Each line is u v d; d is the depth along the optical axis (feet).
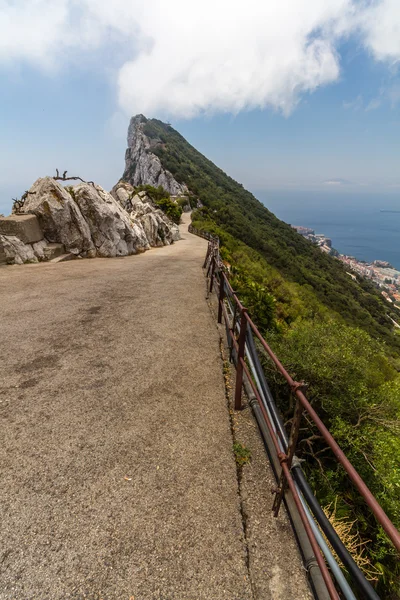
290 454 6.24
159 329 16.53
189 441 8.73
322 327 19.24
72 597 5.05
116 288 24.21
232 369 13.05
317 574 5.50
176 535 6.18
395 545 3.07
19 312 17.85
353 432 12.53
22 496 6.72
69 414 9.44
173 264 38.50
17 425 8.85
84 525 6.21
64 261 35.24
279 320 39.32
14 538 5.88
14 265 30.07
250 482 7.62
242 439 9.05
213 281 25.96
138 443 8.48
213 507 6.84
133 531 6.18
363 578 4.11
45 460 7.69
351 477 3.97
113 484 7.17
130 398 10.46
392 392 14.57
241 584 5.46
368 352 18.13
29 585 5.16
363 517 10.30
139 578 5.40
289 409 15.10
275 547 6.15
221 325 17.80
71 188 41.39
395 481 10.55
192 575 5.52
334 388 14.66
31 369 11.88
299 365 15.83
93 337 15.03
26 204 36.14
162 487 7.21
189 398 10.73
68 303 19.86
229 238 104.94
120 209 50.96
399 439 12.19
